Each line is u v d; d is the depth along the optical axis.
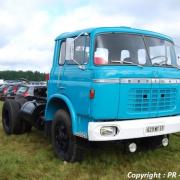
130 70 5.66
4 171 5.71
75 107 5.92
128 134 5.59
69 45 5.84
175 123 6.18
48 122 6.98
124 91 5.57
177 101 6.36
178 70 6.52
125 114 5.62
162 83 6.04
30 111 7.86
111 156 6.57
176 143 7.72
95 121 5.48
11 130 8.73
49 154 6.74
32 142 7.96
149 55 6.20
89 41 5.78
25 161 6.30
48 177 5.54
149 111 5.91
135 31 6.16
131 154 6.78
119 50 5.86
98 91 5.41
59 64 6.65
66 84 6.23
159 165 6.22
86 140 6.03
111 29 5.91
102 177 5.55
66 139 6.24
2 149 7.29
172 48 6.70
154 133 5.88
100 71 5.42
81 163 6.15
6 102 8.99
